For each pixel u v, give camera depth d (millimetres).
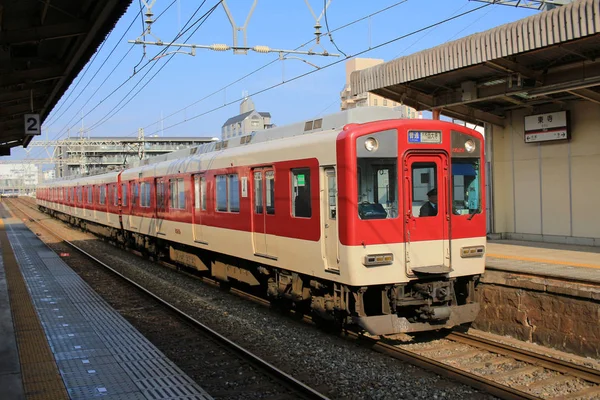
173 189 14992
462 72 11641
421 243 7953
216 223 12008
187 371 7133
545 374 6684
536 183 13258
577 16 8633
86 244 25094
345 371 6922
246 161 10492
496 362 7191
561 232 12719
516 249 11805
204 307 11086
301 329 9055
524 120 13391
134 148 46281
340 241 7680
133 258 19703
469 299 8539
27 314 9797
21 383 5875
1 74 11359
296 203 8898
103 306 10703
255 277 11242
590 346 7473
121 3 8109
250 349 8078
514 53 9648
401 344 8258
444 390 6195
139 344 7816
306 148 8477
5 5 8461
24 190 120125
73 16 8992
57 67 11906
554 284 8023
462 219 8250
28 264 17250
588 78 9812
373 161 7652
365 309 8820
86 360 7000
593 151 11898
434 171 8133
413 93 13617
